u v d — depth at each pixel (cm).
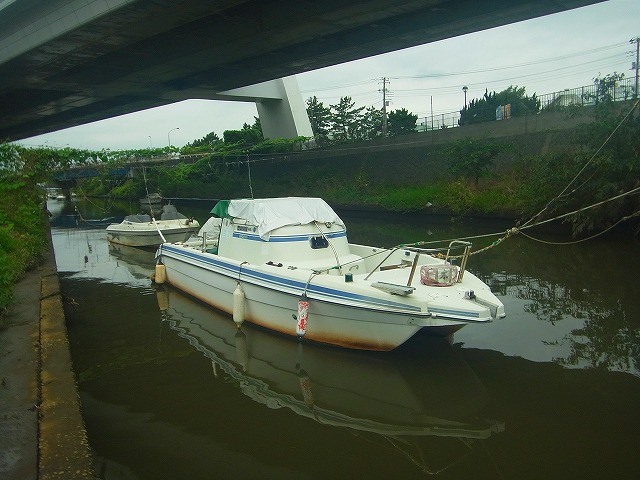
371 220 2456
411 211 2312
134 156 3400
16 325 681
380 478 436
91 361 731
